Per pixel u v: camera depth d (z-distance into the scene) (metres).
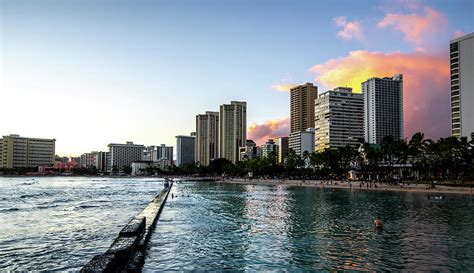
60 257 27.50
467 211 53.47
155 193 114.44
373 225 40.59
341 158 178.25
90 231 39.00
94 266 18.38
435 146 127.12
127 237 26.62
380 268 23.39
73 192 118.88
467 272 22.48
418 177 146.50
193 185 165.88
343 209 57.31
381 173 157.75
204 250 28.69
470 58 185.38
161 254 27.47
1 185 178.12
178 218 47.97
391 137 149.62
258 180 195.25
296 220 45.03
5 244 32.09
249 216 49.66
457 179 135.38
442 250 28.16
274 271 22.95
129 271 21.55
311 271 22.88
